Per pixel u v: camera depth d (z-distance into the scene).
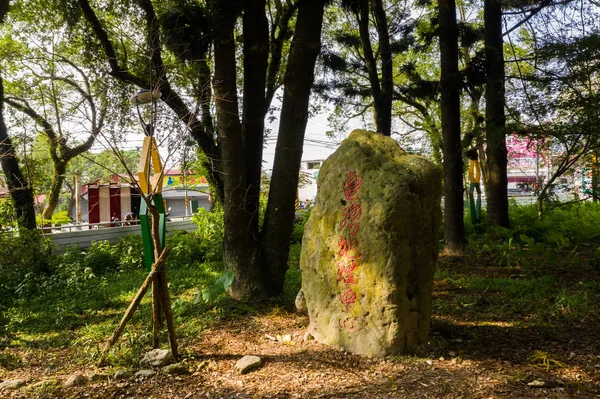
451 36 10.84
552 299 6.61
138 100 5.15
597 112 8.94
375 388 3.94
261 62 7.26
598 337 4.98
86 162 21.25
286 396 3.87
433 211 4.73
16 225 9.37
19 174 9.52
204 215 12.61
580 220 13.34
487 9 12.03
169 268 9.72
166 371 4.37
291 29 12.73
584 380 3.98
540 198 12.15
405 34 13.96
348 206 4.85
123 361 4.64
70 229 13.24
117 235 12.44
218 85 6.78
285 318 6.02
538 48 9.65
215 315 6.18
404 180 4.54
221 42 6.73
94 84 10.13
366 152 4.93
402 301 4.51
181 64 8.30
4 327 6.07
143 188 4.91
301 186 19.80
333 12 14.65
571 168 12.16
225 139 6.82
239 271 6.89
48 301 7.46
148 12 8.64
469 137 11.27
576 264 8.98
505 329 5.38
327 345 4.98
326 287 5.06
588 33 8.98
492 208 12.84
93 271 9.60
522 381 3.98
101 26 9.56
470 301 6.68
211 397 3.89
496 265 9.36
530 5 11.20
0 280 8.24
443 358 4.50
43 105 12.24
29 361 4.88
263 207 12.41
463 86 10.88
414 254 4.62
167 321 4.66
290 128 6.88
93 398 3.92
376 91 12.76
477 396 3.74
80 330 5.89
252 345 5.11
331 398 3.79
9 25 11.70
